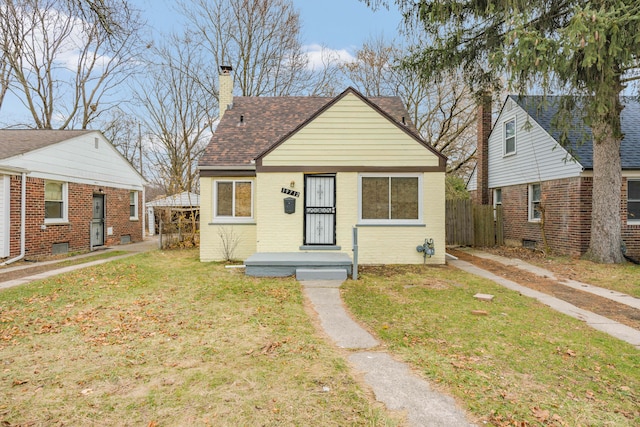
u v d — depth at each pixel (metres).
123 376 3.68
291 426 2.86
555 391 3.48
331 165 10.46
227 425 2.86
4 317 5.52
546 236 13.02
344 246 10.50
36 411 3.04
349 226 10.50
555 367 4.01
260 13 25.42
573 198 11.65
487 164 17.36
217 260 11.71
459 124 22.52
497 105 16.73
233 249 11.74
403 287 7.88
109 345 4.50
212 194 11.77
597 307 6.47
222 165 11.52
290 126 13.77
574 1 8.56
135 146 31.19
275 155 10.50
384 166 10.45
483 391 3.44
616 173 10.38
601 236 10.52
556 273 9.42
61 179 13.10
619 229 10.47
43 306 6.15
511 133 15.40
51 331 4.98
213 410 3.07
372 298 6.99
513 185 15.16
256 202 11.38
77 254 13.31
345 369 3.87
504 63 8.79
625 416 3.08
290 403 3.18
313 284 8.18
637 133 13.11
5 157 10.57
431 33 10.92
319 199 10.67
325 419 2.95
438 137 22.72
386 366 3.95
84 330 5.03
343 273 8.68
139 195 19.77
